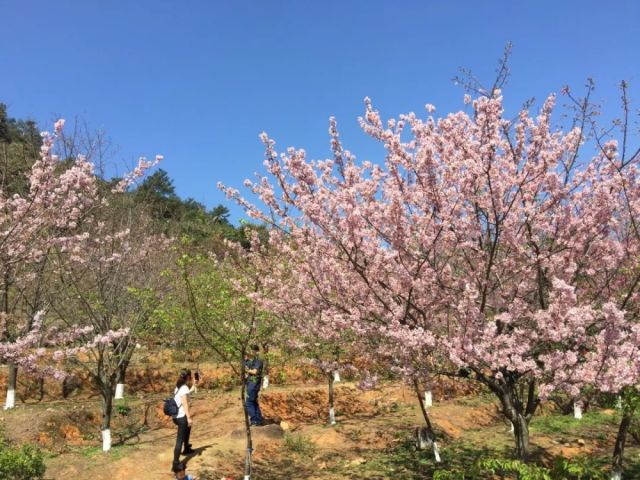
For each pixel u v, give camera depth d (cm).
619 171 615
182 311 1122
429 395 1319
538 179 621
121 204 1277
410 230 656
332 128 689
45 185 800
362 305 679
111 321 1029
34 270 1005
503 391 630
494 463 611
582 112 634
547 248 673
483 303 619
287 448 1019
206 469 880
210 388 1541
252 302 774
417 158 639
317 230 696
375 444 1058
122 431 1168
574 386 527
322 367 798
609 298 663
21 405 1242
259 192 700
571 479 732
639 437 982
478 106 612
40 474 766
